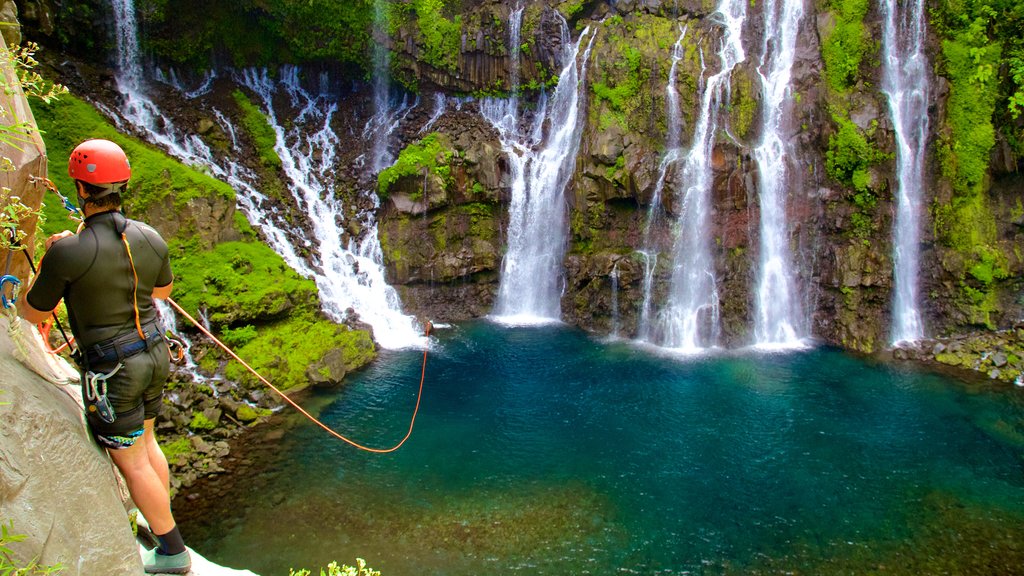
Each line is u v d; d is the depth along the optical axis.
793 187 19.62
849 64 19.52
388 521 11.19
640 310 19.97
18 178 4.52
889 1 19.62
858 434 14.22
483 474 12.65
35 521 3.65
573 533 10.97
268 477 12.38
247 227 18.20
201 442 13.09
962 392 16.14
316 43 23.27
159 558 4.89
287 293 16.97
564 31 22.84
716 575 10.01
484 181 21.42
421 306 21.28
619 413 15.18
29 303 4.11
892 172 19.02
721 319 19.44
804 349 19.03
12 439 3.65
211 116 21.64
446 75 23.80
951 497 12.02
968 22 19.03
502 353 18.69
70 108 17.00
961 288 19.05
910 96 19.50
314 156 22.44
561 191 21.62
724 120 19.97
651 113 20.53
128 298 4.32
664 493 12.11
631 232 20.50
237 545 10.51
